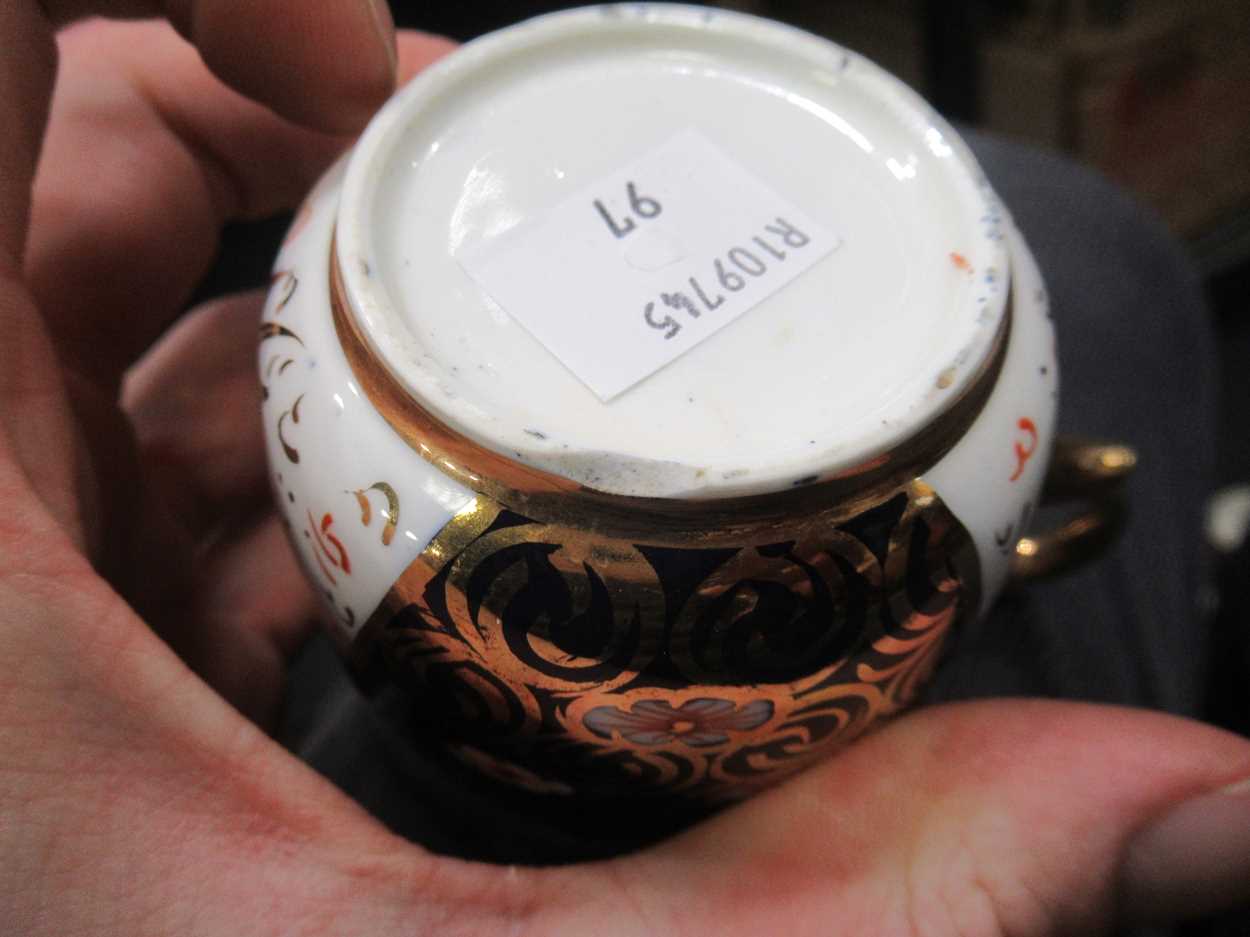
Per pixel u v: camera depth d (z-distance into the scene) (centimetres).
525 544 9
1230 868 11
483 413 9
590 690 10
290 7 12
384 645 10
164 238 15
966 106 26
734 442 9
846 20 27
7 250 11
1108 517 13
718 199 11
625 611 9
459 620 10
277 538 16
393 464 10
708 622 9
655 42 11
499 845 13
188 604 14
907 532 10
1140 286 18
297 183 16
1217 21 24
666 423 10
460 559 9
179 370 16
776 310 10
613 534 9
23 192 11
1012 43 25
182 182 15
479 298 10
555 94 11
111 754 10
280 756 10
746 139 11
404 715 11
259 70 12
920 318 10
